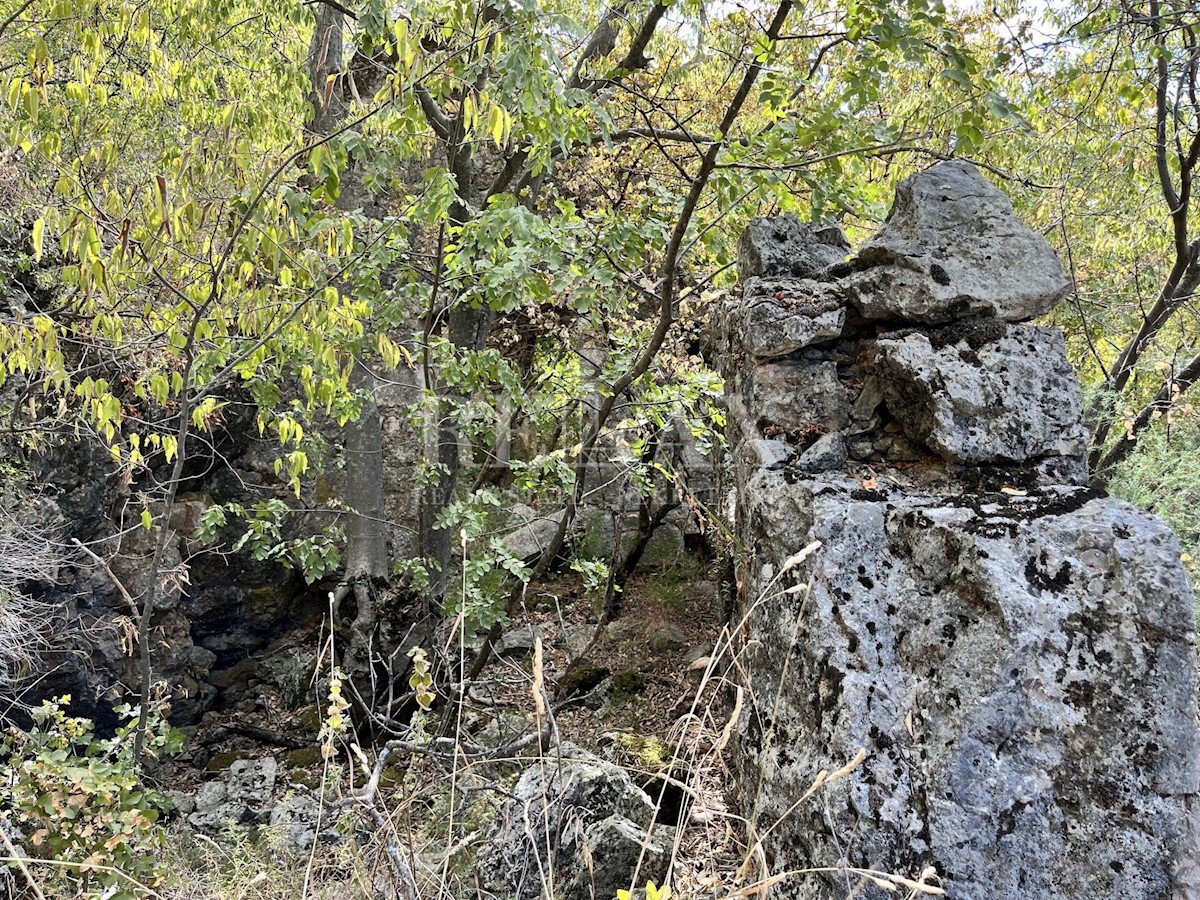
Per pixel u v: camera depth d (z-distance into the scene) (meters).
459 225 5.22
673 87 7.24
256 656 8.46
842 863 1.76
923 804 1.87
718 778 3.27
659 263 6.42
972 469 2.30
